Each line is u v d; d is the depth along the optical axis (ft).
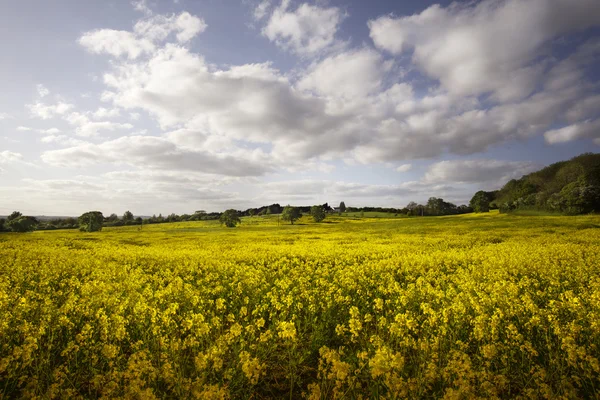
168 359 19.35
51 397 15.19
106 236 174.50
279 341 24.17
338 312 30.19
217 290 38.09
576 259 56.70
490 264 52.80
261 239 137.90
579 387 16.87
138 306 26.50
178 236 167.22
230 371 17.80
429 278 45.50
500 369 18.62
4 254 76.43
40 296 34.58
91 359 19.25
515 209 280.31
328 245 98.78
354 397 16.16
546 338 20.24
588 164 290.97
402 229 170.50
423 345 18.39
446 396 13.43
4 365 16.47
